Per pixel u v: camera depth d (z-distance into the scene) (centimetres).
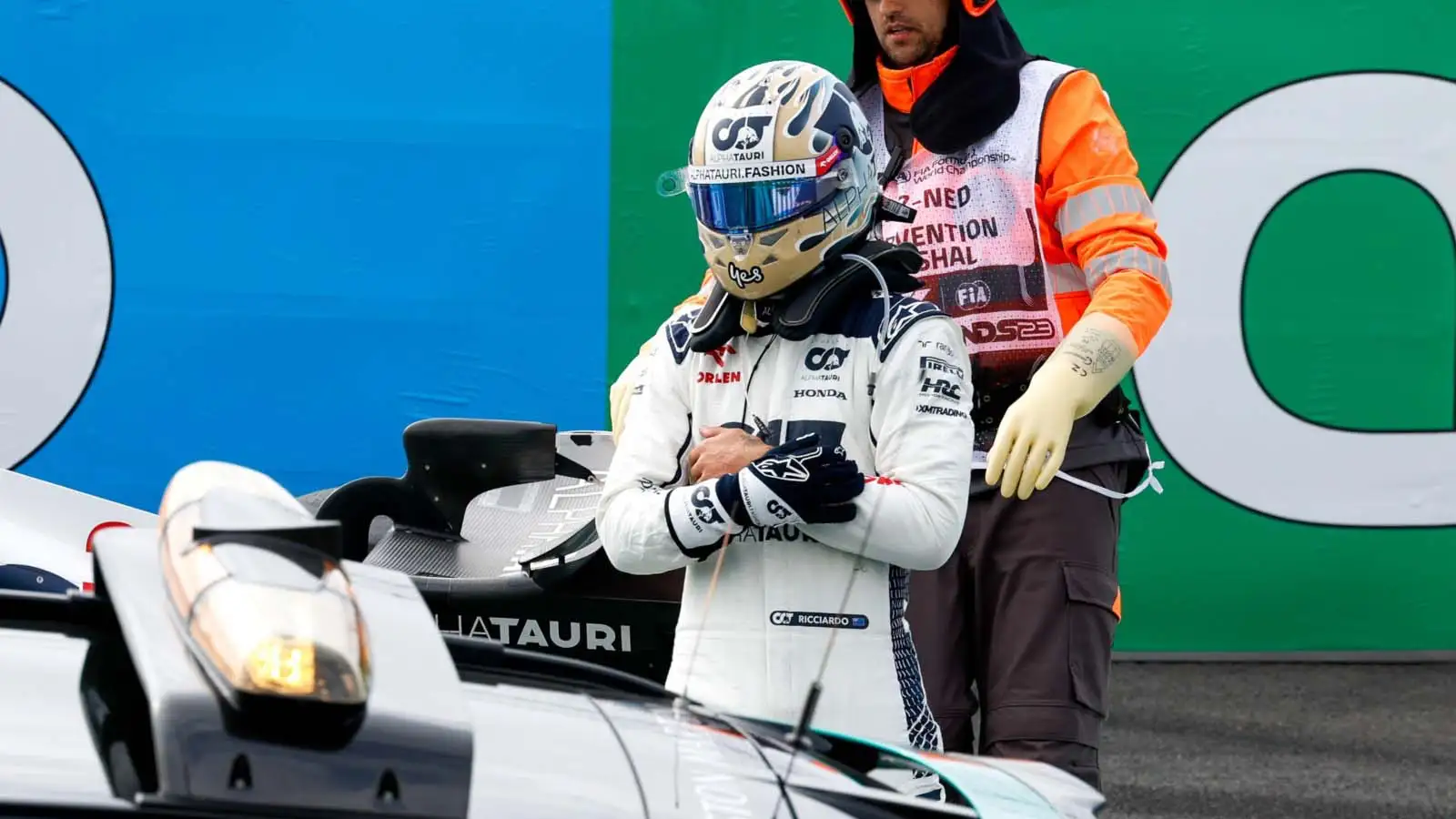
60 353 1862
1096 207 1122
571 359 1892
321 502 1375
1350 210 1873
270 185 1866
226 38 1850
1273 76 1861
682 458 906
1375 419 1898
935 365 867
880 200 906
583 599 1170
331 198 1870
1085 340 1042
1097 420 1152
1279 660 1939
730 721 613
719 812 494
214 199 1864
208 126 1858
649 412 915
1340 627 1936
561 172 1875
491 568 1234
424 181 1870
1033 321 1155
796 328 865
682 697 612
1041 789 622
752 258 853
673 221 1883
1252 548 1917
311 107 1859
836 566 856
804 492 822
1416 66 1861
